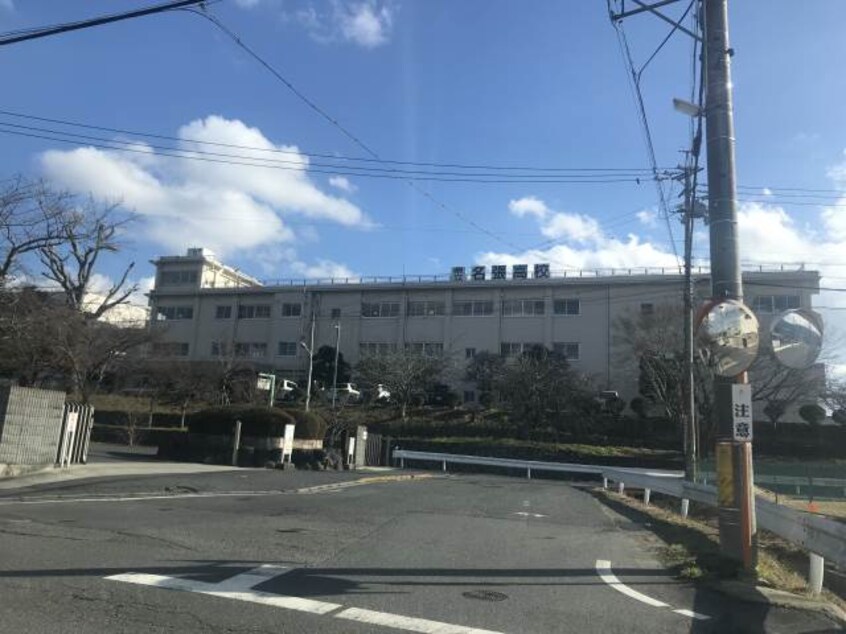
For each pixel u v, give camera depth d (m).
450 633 5.67
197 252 77.38
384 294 66.75
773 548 13.30
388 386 54.78
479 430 49.06
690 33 11.69
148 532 9.68
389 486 21.78
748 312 8.59
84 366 33.84
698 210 23.50
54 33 9.27
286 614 5.97
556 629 5.96
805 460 42.47
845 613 7.06
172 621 5.59
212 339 71.62
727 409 8.54
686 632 6.06
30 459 17.02
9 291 26.67
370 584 7.28
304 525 11.34
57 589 6.36
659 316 46.62
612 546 10.97
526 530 12.51
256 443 27.28
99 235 36.84
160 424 48.03
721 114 9.20
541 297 61.62
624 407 54.03
